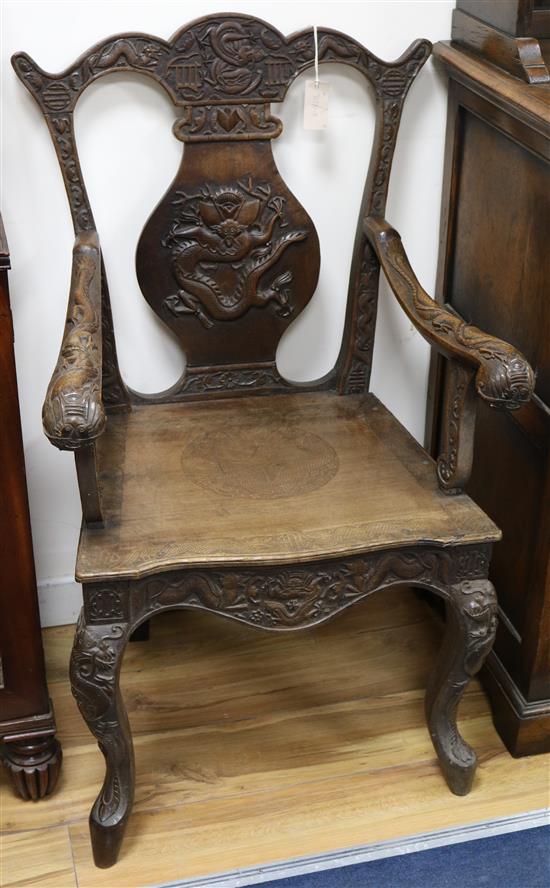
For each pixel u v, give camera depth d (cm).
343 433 173
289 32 173
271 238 176
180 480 159
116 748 152
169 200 171
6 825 166
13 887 155
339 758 177
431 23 178
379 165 175
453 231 187
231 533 147
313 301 193
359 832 164
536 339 158
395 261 169
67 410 131
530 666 170
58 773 169
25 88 165
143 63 163
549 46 160
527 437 163
